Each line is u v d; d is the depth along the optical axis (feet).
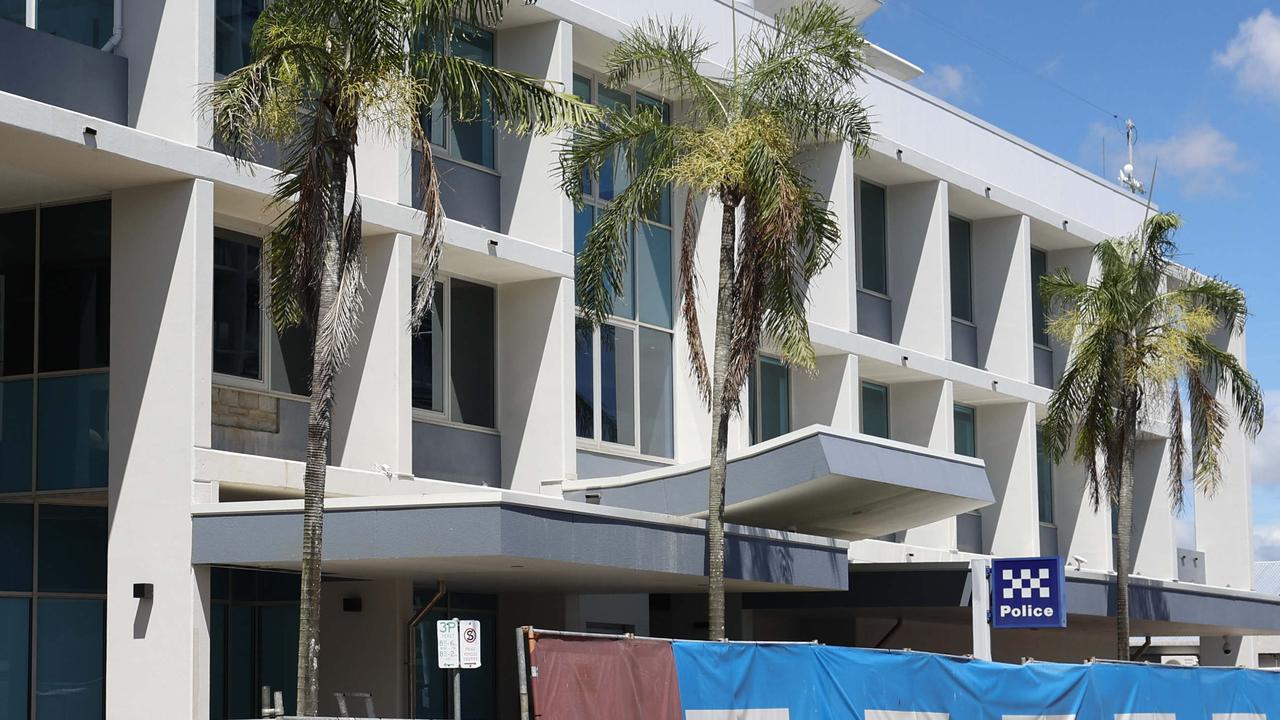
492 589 80.69
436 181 53.67
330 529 61.31
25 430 67.36
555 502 61.82
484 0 57.98
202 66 65.21
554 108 57.16
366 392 72.43
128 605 63.62
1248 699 76.84
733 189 68.13
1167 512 135.44
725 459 68.85
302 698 51.44
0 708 66.13
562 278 82.02
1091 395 96.22
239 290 69.92
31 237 68.33
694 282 89.25
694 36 92.43
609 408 88.63
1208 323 97.25
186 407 63.41
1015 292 119.75
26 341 67.97
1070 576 95.35
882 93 106.32
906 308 111.45
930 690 58.65
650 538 66.80
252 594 77.82
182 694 62.13
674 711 47.83
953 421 111.14
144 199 65.26
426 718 80.23
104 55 65.46
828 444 72.74
